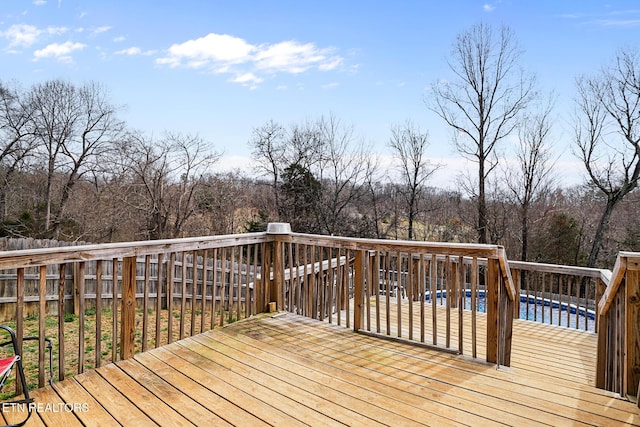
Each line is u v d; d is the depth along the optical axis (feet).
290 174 61.82
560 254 47.50
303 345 11.66
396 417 7.66
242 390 8.71
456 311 18.61
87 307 27.43
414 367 10.15
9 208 50.06
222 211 61.21
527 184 48.65
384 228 58.49
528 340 14.38
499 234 50.14
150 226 55.52
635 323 8.41
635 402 8.32
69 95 52.70
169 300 11.43
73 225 53.52
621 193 43.42
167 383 9.00
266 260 15.20
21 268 8.21
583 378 9.98
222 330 12.85
